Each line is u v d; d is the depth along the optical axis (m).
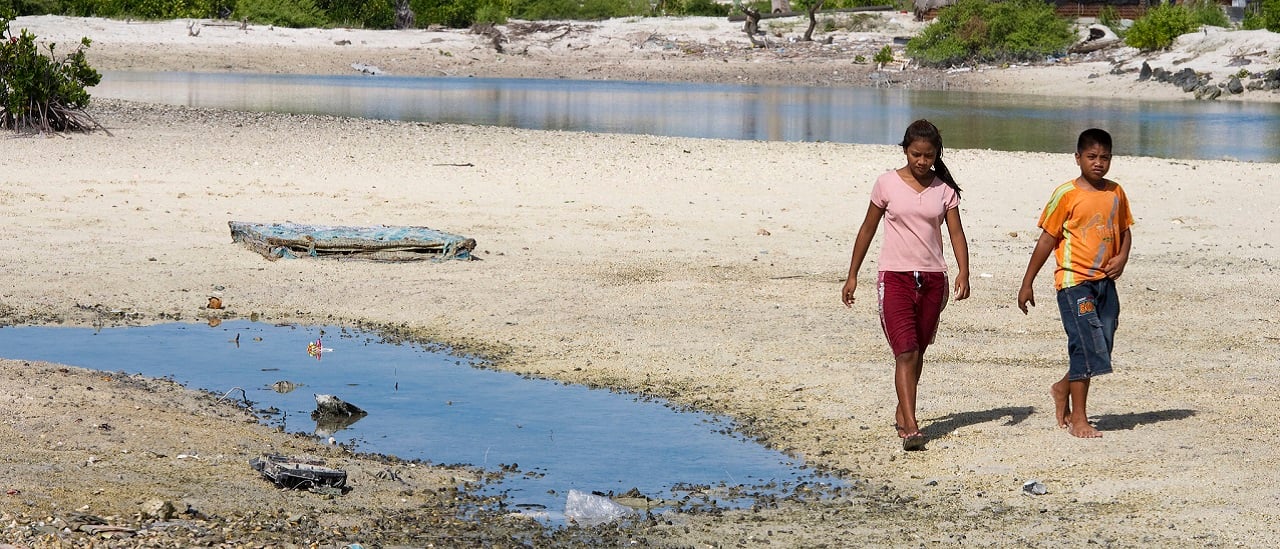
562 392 10.17
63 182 21.19
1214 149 34.62
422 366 10.99
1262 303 13.35
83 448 7.81
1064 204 8.45
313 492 7.44
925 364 10.74
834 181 23.75
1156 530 6.73
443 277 14.42
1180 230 18.55
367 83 65.06
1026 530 6.83
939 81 73.62
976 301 13.34
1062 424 8.82
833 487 7.79
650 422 9.33
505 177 23.41
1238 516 6.89
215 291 13.70
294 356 11.30
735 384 10.30
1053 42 80.00
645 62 81.06
